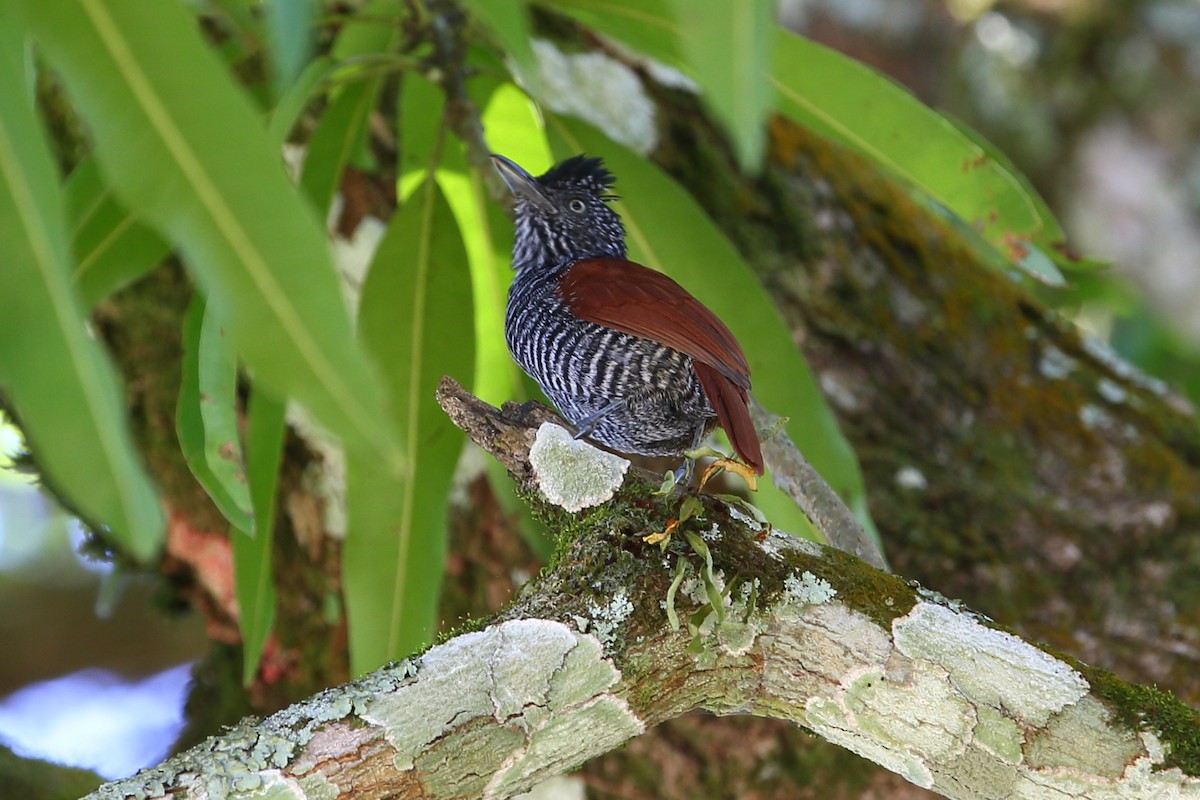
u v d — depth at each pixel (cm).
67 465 397
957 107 1797
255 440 897
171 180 399
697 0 326
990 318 1157
